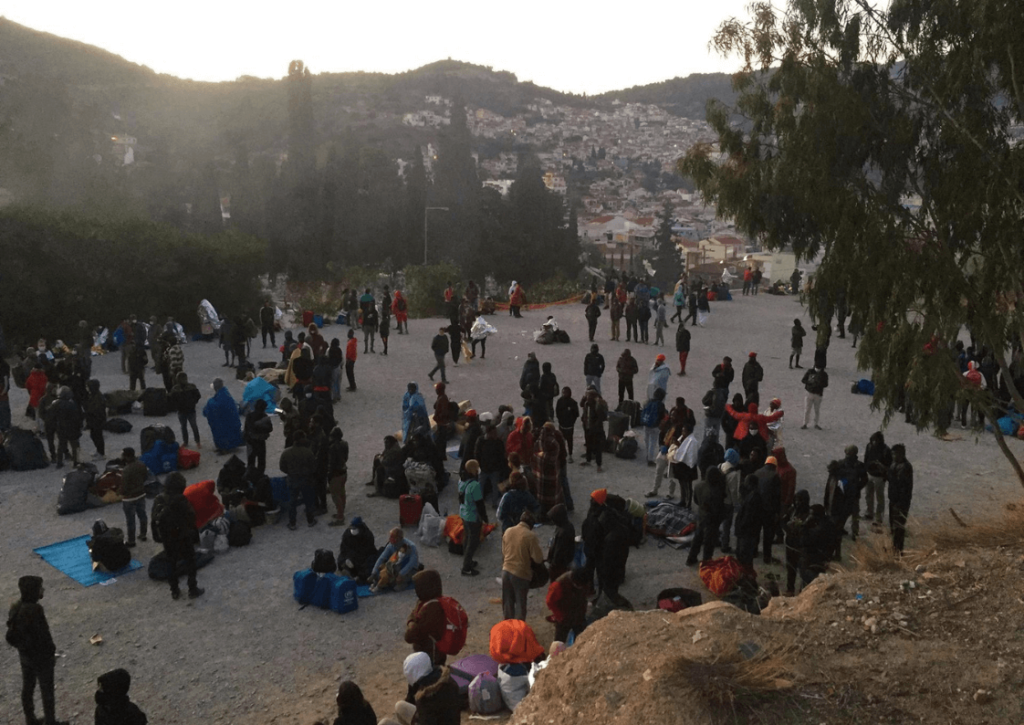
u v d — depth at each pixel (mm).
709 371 26609
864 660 6734
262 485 14352
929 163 11250
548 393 18891
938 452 18406
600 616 10180
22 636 8453
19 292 31062
